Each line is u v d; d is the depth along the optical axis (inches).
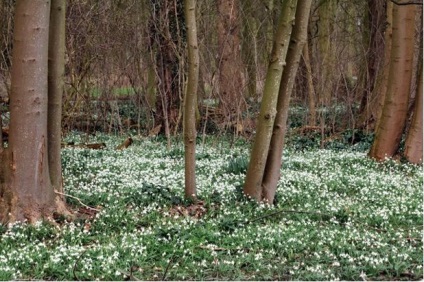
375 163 677.9
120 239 370.9
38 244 352.5
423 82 684.1
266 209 450.3
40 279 313.0
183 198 467.2
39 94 393.1
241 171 569.9
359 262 337.4
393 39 694.5
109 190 487.2
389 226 419.5
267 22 967.0
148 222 413.7
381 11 930.7
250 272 327.9
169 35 764.0
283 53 450.3
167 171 574.9
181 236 371.6
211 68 823.7
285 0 443.5
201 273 321.7
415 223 437.4
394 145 698.2
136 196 466.6
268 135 461.1
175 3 753.0
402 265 331.9
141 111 922.1
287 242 364.8
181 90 832.3
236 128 781.3
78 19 794.8
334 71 917.8
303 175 570.6
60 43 415.8
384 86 838.5
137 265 331.3
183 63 781.3
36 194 400.2
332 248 363.3
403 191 531.2
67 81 845.8
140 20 840.3
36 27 385.1
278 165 471.8
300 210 448.5
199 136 842.8
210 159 663.8
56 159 417.1
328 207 456.1
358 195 514.0
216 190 488.4
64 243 364.8
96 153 672.4
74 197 427.5
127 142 770.2
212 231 381.4
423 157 693.3
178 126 864.3
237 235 376.8
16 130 394.6
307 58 885.2
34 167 397.7
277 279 315.6
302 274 320.2
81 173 564.4
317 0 1067.3
